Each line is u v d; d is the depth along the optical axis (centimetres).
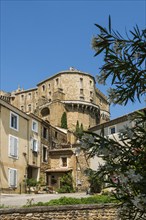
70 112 6969
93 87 7531
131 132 435
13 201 2269
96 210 1473
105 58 456
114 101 482
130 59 452
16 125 3566
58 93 6975
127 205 419
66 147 4706
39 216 1482
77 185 3988
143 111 474
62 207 1495
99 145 432
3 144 3275
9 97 9150
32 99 8669
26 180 3581
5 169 3272
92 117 7325
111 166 425
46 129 4381
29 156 3803
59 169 4178
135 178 389
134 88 468
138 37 447
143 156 425
